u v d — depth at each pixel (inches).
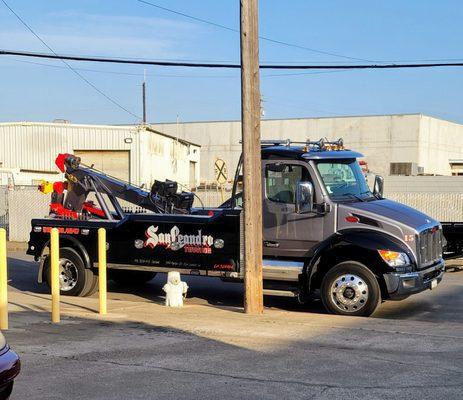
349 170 431.8
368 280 387.2
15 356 177.2
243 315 389.4
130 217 461.4
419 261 394.9
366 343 303.9
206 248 437.1
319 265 406.9
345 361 269.1
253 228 393.7
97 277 488.1
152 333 325.7
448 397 219.5
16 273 658.8
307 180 412.8
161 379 240.7
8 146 1406.3
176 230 447.2
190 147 1777.8
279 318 377.1
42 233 496.4
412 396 220.5
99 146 1382.9
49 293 522.0
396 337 318.7
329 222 406.9
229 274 431.2
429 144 2506.2
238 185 447.5
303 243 414.3
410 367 259.3
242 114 389.4
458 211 831.1
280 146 432.1
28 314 385.1
